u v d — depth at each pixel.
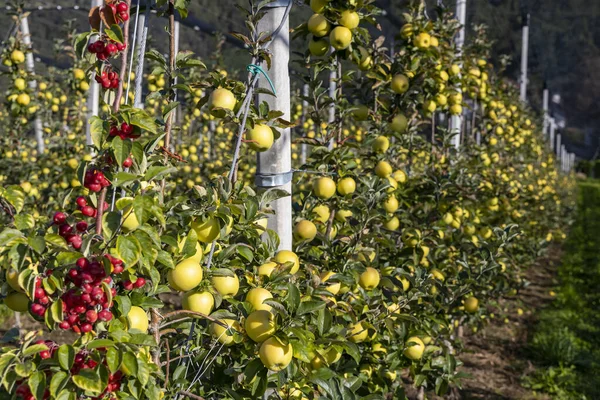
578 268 11.48
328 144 3.68
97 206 1.73
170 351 2.39
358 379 2.68
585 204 27.06
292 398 2.43
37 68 10.45
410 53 4.39
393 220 4.00
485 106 7.11
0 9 9.25
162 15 2.32
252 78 2.36
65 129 7.59
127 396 1.72
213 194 2.12
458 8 6.72
